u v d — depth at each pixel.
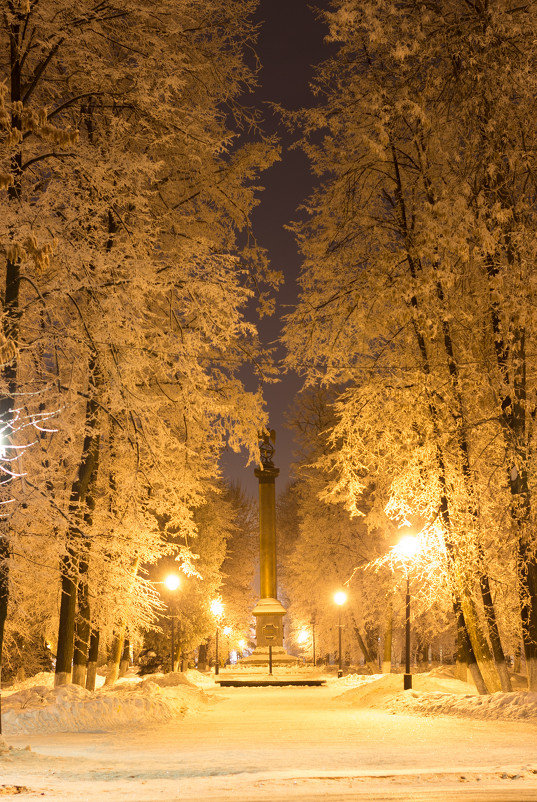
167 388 25.31
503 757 11.76
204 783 9.26
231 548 70.38
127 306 17.50
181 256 21.62
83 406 19.97
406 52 19.09
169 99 20.27
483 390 20.34
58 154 17.30
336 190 22.78
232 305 20.22
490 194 20.08
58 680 21.53
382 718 20.11
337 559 45.41
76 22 17.86
